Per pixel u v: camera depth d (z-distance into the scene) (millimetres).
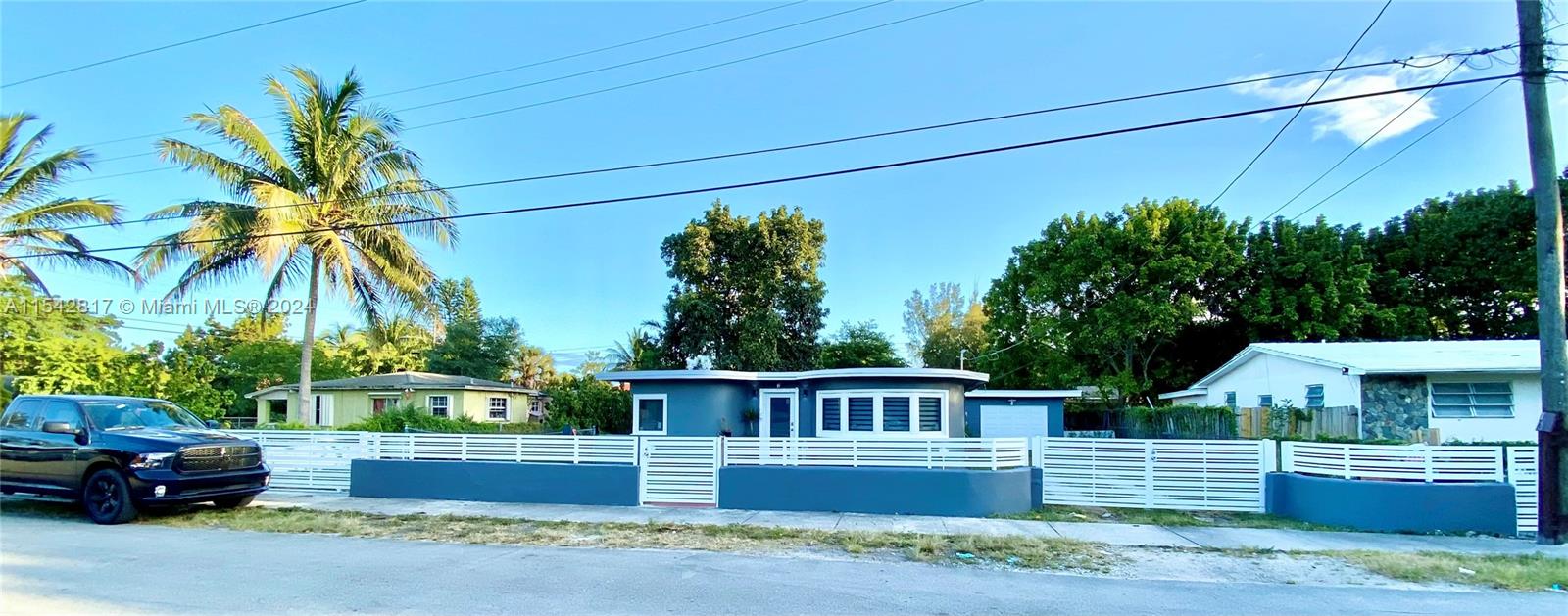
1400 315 28000
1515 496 10766
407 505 12797
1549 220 10125
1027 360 35844
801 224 33812
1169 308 28297
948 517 11930
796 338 33875
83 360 17438
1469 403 16734
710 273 33188
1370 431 16984
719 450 13102
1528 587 7688
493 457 13734
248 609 6336
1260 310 28859
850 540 9859
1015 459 12867
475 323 46219
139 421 11898
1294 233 29812
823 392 16500
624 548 9328
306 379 20250
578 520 11406
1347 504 11094
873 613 6527
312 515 11688
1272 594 7316
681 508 12695
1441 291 29094
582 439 13461
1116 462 13023
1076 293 31344
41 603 6441
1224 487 12688
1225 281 30141
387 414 22125
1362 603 7016
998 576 7996
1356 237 30516
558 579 7633
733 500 12789
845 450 12828
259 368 40312
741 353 31625
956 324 50781
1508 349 18781
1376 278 29219
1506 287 27359
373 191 20891
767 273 32844
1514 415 16484
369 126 20281
